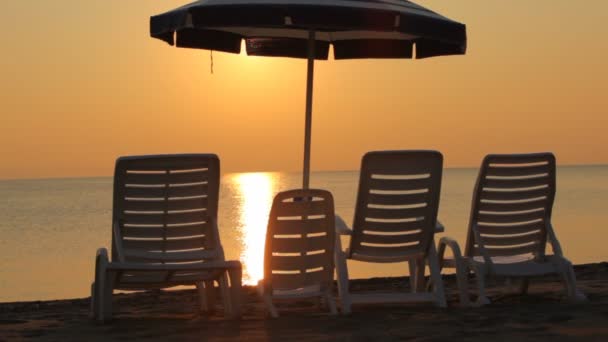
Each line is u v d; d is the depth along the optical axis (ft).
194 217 19.60
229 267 18.28
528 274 20.01
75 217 230.89
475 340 15.16
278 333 16.46
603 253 76.84
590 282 25.91
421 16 20.40
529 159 20.33
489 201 20.63
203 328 17.24
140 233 19.35
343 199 293.84
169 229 19.45
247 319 18.29
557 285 24.84
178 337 16.30
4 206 326.85
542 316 17.34
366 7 19.76
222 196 406.21
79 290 69.21
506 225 20.74
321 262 19.11
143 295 27.20
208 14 19.85
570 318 16.96
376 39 26.68
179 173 19.17
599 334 15.30
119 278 18.53
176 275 18.92
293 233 18.70
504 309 18.86
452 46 24.82
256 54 26.81
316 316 18.53
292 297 18.95
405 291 26.48
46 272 87.04
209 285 20.53
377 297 19.17
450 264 20.58
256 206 274.98
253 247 119.34
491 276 20.02
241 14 19.66
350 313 18.80
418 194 19.45
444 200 257.14
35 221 211.20
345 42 26.99
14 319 20.54
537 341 14.90
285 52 27.02
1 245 131.64
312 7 19.56
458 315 18.03
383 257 19.66
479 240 20.30
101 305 18.29
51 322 19.52
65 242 137.80
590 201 219.00
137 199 19.19
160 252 19.54
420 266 20.56
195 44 25.11
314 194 18.63
